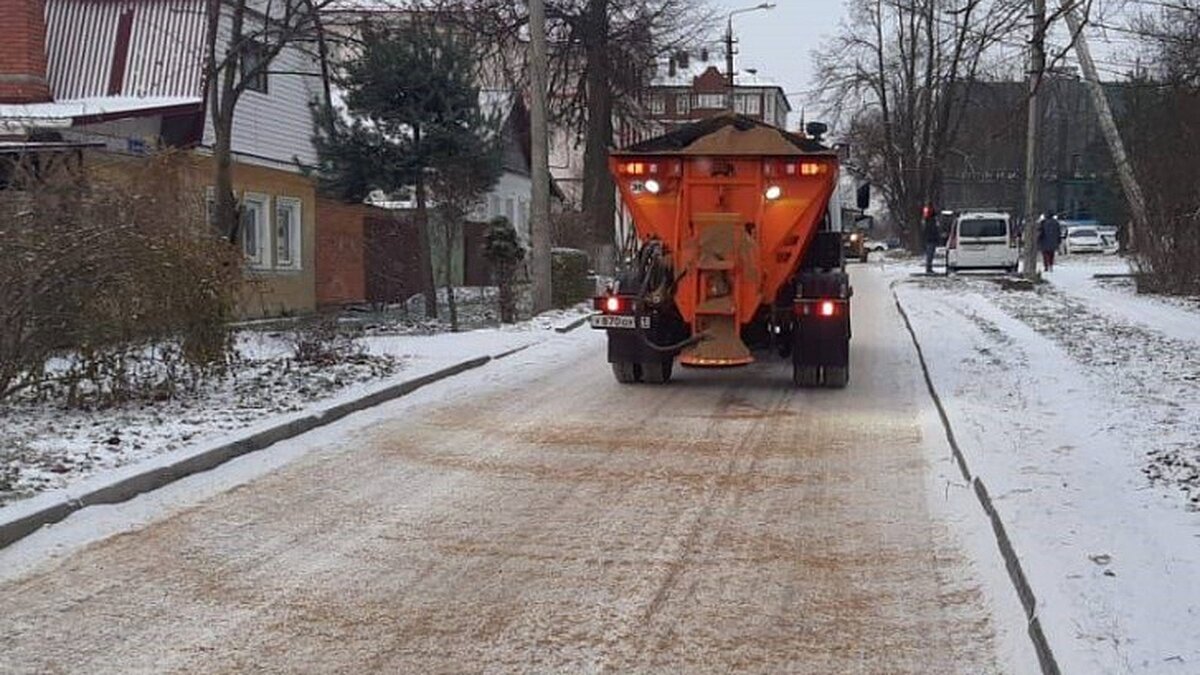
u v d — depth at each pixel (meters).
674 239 13.49
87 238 10.79
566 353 17.09
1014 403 11.53
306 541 7.28
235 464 9.34
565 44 30.12
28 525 7.24
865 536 7.37
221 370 12.80
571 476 9.07
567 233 32.41
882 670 5.23
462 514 7.95
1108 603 5.58
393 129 23.23
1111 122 26.39
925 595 6.23
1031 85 13.99
